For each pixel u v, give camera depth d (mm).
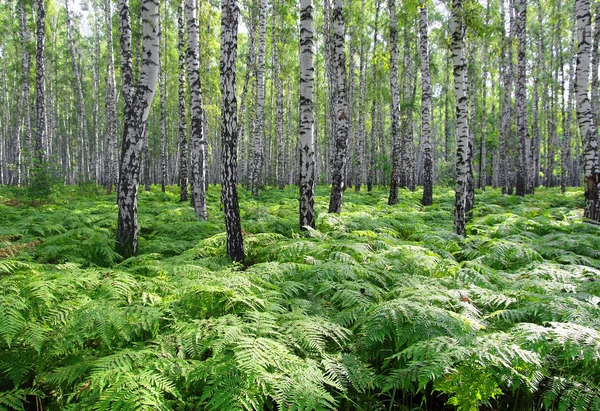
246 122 40156
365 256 5836
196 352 3314
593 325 3355
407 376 3125
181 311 3842
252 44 24641
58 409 3053
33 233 8656
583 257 6109
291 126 41125
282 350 3111
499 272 5477
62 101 40469
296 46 31203
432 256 5801
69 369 3033
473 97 27219
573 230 8688
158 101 35031
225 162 6758
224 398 2658
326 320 3975
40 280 3979
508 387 3473
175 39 32531
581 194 18938
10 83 38750
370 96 31234
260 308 4062
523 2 19812
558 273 4906
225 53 6914
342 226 8484
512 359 2949
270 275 4938
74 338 3188
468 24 9125
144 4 7387
